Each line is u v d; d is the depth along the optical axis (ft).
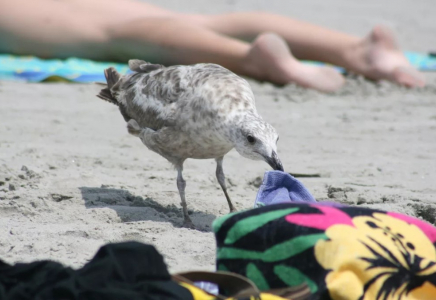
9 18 66.64
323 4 115.03
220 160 32.55
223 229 20.52
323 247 19.38
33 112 51.80
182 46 63.93
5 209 30.86
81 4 68.39
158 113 31.71
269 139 28.40
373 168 40.11
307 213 20.43
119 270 17.76
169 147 31.81
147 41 64.44
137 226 29.19
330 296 18.62
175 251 26.21
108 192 33.96
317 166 40.45
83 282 17.12
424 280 19.70
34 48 67.10
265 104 57.31
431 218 31.30
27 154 40.55
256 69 63.57
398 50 67.36
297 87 62.39
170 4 104.17
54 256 25.31
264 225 20.13
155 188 35.50
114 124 50.29
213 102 29.68
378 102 59.41
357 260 19.04
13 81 61.87
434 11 115.96
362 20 104.17
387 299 19.04
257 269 19.95
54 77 62.34
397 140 47.83
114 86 35.45
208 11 100.68
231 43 64.54
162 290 17.46
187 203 33.27
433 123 52.95
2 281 17.42
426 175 38.88
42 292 16.76
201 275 19.49
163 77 32.30
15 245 26.32
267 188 26.61
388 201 33.47
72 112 52.80
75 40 66.74
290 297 18.72
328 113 55.36
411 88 64.59
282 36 68.33
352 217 20.68
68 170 37.73
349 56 67.05
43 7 67.31
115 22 66.90
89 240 27.07
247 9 104.73
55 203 32.01
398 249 19.81
